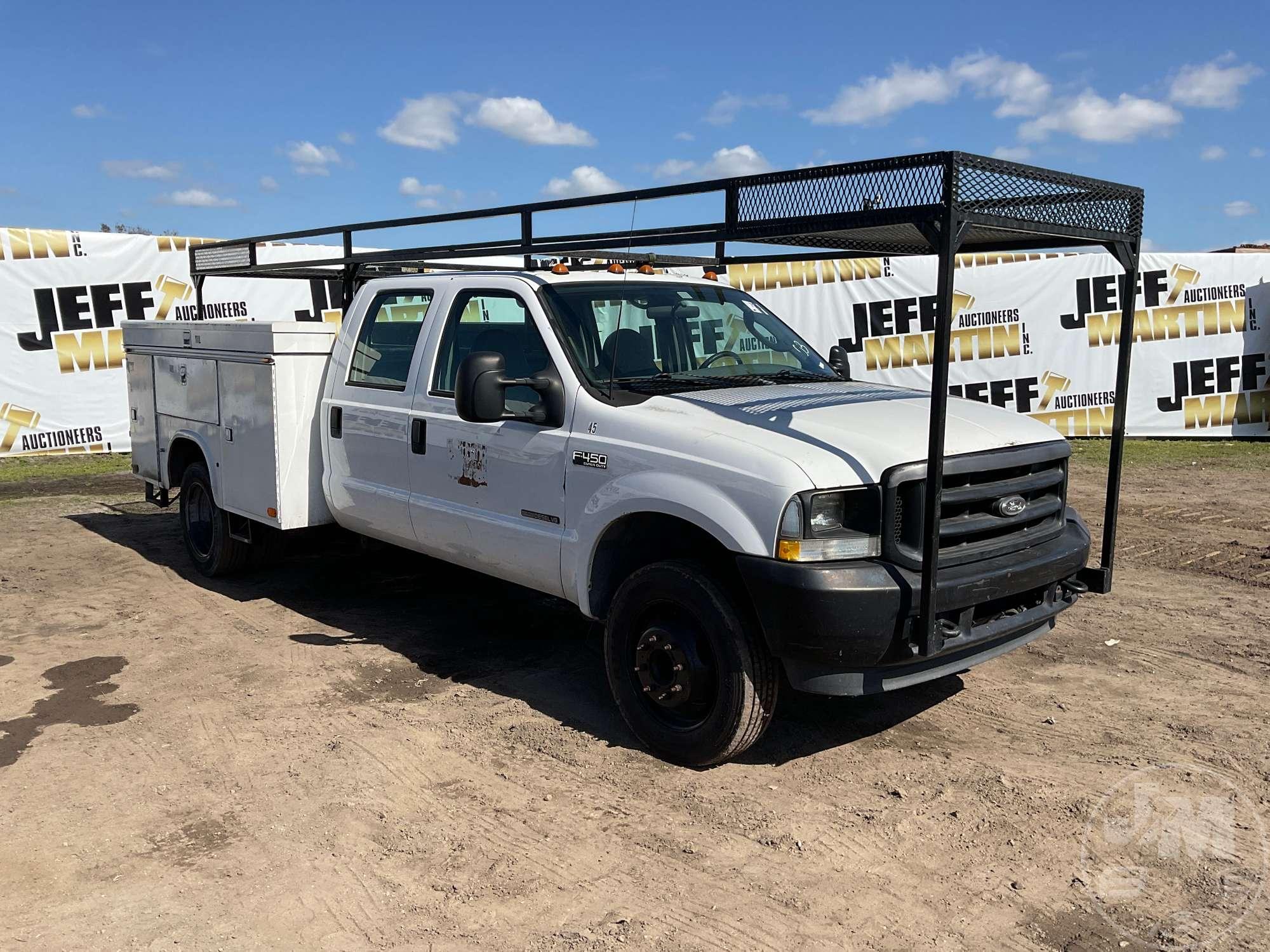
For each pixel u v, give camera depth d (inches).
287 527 252.1
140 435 326.3
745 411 175.2
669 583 168.4
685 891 134.6
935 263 618.8
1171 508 404.8
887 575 153.4
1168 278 628.1
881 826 151.5
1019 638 181.0
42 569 311.7
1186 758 173.6
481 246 217.3
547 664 225.3
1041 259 621.3
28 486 467.2
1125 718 191.6
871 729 188.5
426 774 170.2
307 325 251.3
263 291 586.6
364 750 179.8
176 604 273.3
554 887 136.0
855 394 191.8
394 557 321.4
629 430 176.1
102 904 132.3
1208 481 472.1
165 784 166.9
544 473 190.4
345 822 154.0
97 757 177.3
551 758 176.4
